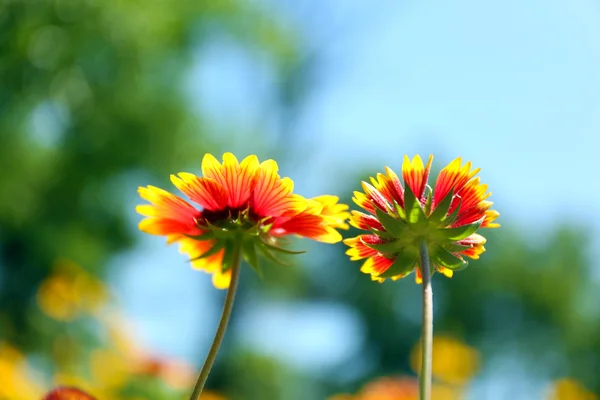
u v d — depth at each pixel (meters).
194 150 14.34
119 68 11.80
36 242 13.24
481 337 24.28
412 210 1.74
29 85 11.09
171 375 4.99
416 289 24.14
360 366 23.47
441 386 6.95
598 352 24.66
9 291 13.10
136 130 13.17
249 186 1.92
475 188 1.81
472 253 1.83
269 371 17.50
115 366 5.70
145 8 12.13
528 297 24.73
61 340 7.52
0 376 5.20
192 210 1.97
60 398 1.96
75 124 12.64
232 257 1.94
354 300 23.73
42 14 10.88
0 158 12.12
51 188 13.38
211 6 13.88
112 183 13.69
